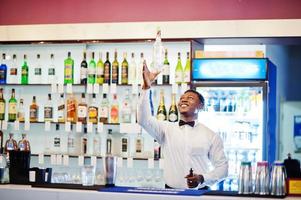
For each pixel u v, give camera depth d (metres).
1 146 6.25
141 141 6.04
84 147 6.16
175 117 5.85
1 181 3.84
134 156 6.03
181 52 6.01
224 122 6.10
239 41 5.93
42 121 6.25
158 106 6.02
